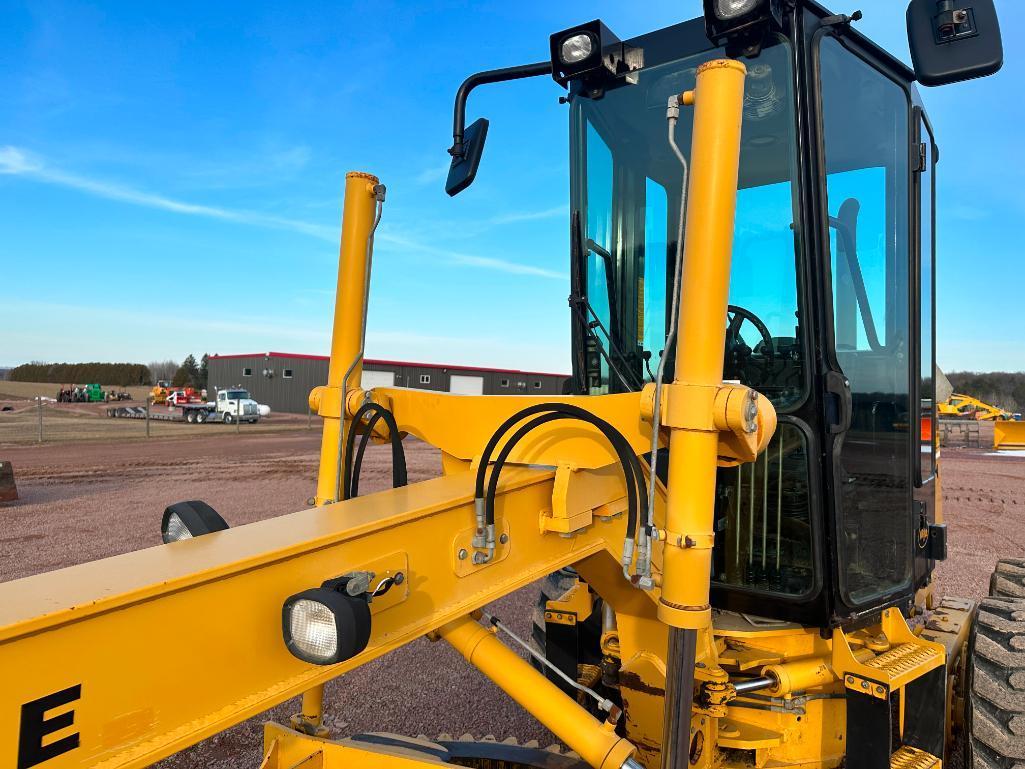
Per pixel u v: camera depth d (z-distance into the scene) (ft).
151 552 3.72
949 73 6.31
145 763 3.25
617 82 8.51
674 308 4.87
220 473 43.11
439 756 7.23
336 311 6.91
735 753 7.86
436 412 6.69
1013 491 40.47
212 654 3.55
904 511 8.65
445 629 6.02
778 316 7.43
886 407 8.39
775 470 7.64
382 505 4.73
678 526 4.77
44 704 2.96
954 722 9.21
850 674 7.12
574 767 7.03
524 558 5.50
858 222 7.97
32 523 27.71
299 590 3.94
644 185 8.51
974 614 9.42
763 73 7.34
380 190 6.81
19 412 111.34
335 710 12.73
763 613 7.61
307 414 122.52
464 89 7.90
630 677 7.25
